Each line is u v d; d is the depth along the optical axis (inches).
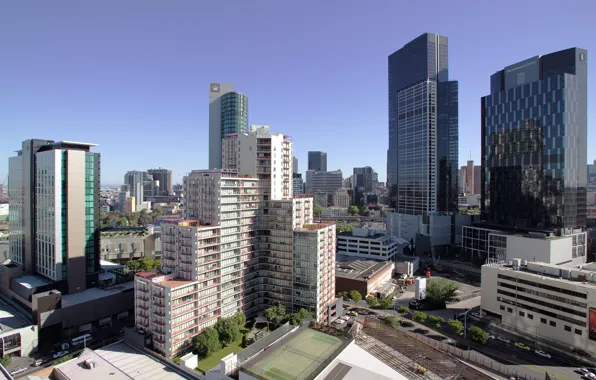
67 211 7347.4
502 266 7111.2
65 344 5999.0
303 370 4077.3
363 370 4200.3
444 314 7549.2
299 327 5270.7
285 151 7514.8
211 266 6023.6
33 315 6087.6
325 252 6860.2
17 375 5103.3
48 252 7554.1
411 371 4594.0
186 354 5383.9
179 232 5989.2
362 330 6038.4
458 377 4520.2
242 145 7239.2
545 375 5049.2
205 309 5910.4
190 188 6668.3
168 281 5684.1
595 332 5418.3
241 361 4439.0
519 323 6540.4
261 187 7037.4
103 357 5275.6
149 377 4753.9
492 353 5733.3
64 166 7372.1
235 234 6461.6
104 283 7854.3
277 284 6929.1
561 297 5900.6
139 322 5807.1
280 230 6860.2
